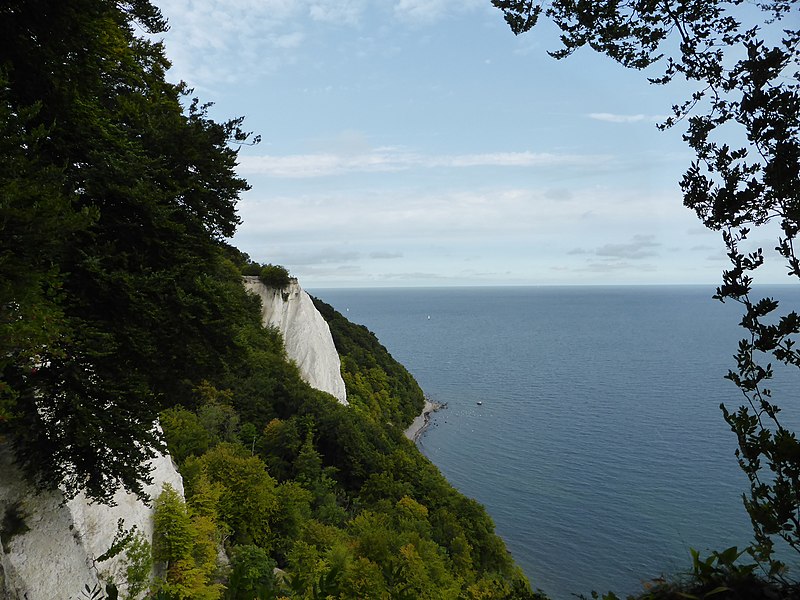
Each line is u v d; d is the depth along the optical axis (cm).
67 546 1346
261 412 5409
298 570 2736
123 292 1148
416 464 5744
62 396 1102
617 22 454
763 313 332
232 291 1525
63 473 1222
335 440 5372
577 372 18338
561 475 8044
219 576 2466
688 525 6228
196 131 1405
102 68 1213
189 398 1526
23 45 999
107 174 1143
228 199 1551
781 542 2550
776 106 336
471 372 18488
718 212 358
